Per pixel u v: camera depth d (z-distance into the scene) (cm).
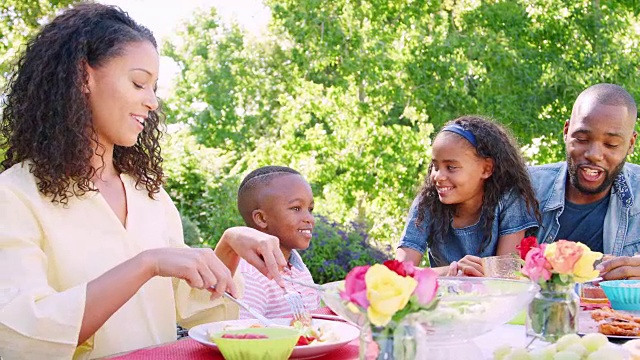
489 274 217
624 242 312
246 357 146
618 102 298
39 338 155
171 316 198
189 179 959
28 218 176
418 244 315
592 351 134
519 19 1055
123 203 199
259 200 284
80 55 185
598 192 310
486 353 154
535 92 1037
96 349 183
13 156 190
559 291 161
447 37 1077
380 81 1076
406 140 1061
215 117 1527
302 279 270
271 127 1480
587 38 1040
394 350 119
